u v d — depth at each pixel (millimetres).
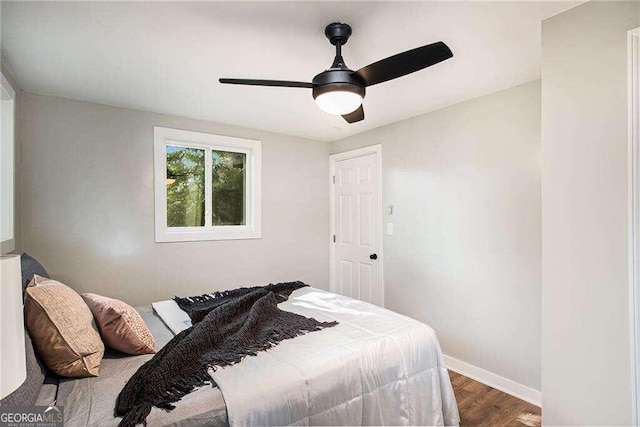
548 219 1582
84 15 1535
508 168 2412
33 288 1358
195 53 1915
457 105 2746
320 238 4062
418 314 3064
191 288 3164
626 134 1354
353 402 1456
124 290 2826
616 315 1378
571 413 1504
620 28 1378
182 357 1352
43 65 2039
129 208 2857
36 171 2479
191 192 3289
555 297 1558
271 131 3654
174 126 3082
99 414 1086
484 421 2059
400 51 1897
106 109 2766
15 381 727
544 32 1604
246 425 1152
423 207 3021
